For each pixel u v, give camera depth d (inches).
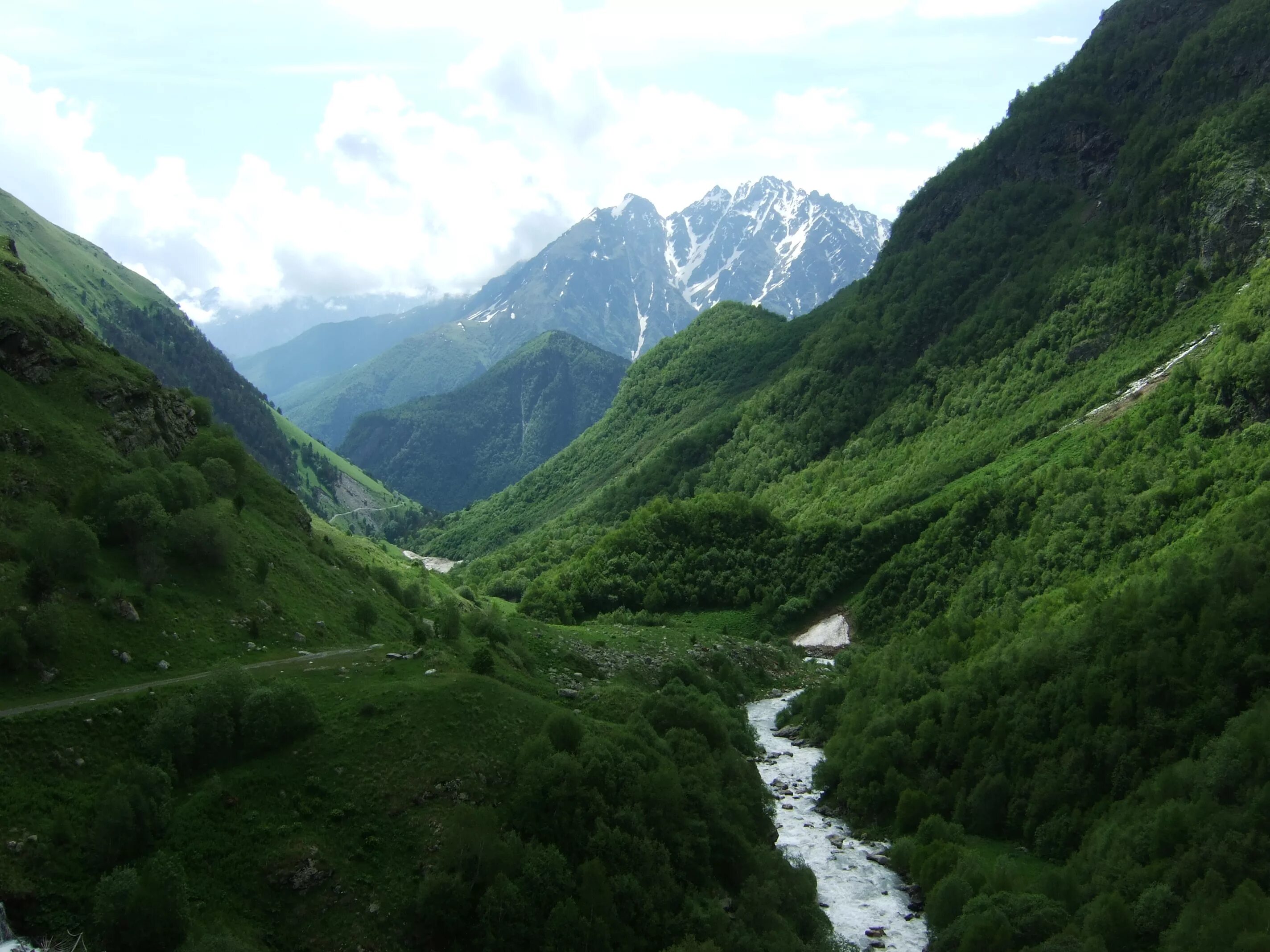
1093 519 5413.4
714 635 6417.3
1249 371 5295.3
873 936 2847.0
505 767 2618.1
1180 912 2456.9
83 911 2007.9
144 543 3218.5
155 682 2701.8
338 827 2356.1
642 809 2642.7
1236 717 2994.6
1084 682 3540.8
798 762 4463.6
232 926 2076.8
